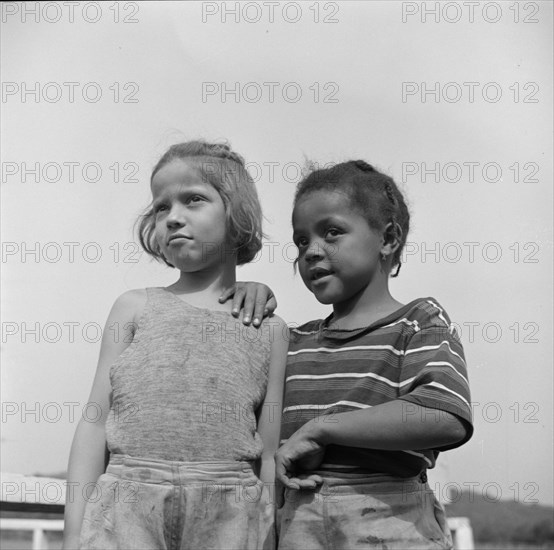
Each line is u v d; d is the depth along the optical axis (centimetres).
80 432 186
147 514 169
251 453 178
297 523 170
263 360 186
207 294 194
